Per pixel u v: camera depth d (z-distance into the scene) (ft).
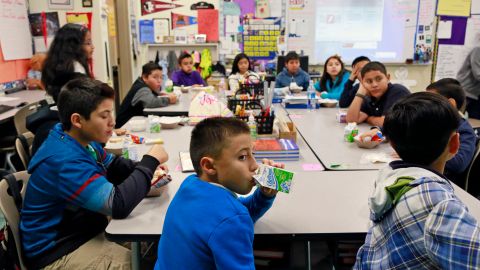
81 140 5.02
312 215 4.50
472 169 6.86
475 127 11.39
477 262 2.48
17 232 4.89
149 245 6.16
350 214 4.52
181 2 19.67
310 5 19.35
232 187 3.65
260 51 19.88
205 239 3.22
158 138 8.12
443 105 3.21
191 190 3.54
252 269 3.23
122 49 19.66
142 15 19.86
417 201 2.93
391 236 3.13
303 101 11.61
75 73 7.56
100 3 14.93
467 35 19.54
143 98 11.38
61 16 14.92
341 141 7.86
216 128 3.58
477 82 14.76
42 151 4.88
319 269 5.80
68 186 4.62
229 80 15.30
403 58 19.72
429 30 19.42
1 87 13.37
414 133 3.20
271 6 19.43
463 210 2.69
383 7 19.27
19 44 14.32
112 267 4.80
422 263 2.93
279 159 6.61
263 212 4.30
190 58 16.93
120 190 4.55
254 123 7.48
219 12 19.65
